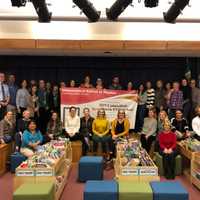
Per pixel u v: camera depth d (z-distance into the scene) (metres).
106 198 4.54
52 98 9.41
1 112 8.91
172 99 9.12
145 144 8.48
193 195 5.87
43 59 10.59
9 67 10.57
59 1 7.64
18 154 7.39
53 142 7.58
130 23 8.41
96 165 6.66
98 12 6.67
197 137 8.13
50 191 4.62
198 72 10.35
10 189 6.18
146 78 10.58
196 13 7.89
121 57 10.55
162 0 7.37
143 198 4.52
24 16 8.10
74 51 9.34
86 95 9.37
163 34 8.85
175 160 7.26
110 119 9.35
